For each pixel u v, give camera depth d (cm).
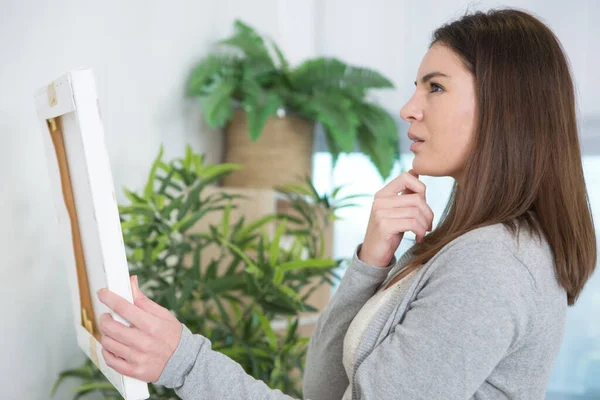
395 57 325
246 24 296
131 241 173
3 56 150
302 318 257
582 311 290
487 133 88
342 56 332
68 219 95
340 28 333
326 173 335
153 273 164
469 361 76
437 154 92
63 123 85
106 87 201
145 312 81
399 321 86
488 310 77
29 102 161
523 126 87
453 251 83
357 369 87
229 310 233
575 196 88
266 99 260
